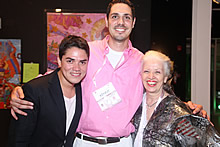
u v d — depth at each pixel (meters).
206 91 3.40
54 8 3.46
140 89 2.09
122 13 1.99
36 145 1.81
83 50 1.70
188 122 1.69
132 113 2.02
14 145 1.69
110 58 2.12
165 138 1.69
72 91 1.88
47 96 1.74
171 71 1.91
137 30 3.45
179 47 3.46
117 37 2.01
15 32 3.53
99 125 1.98
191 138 1.64
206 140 1.64
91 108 2.00
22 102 1.68
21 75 3.58
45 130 1.77
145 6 3.43
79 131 2.08
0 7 3.50
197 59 3.39
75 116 1.88
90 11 3.42
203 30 3.35
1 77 3.56
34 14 3.50
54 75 1.85
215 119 5.23
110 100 2.00
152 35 3.44
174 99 1.82
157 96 1.89
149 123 1.82
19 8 3.50
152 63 1.82
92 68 2.07
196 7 3.38
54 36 3.46
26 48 3.54
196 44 3.40
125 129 1.98
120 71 2.08
